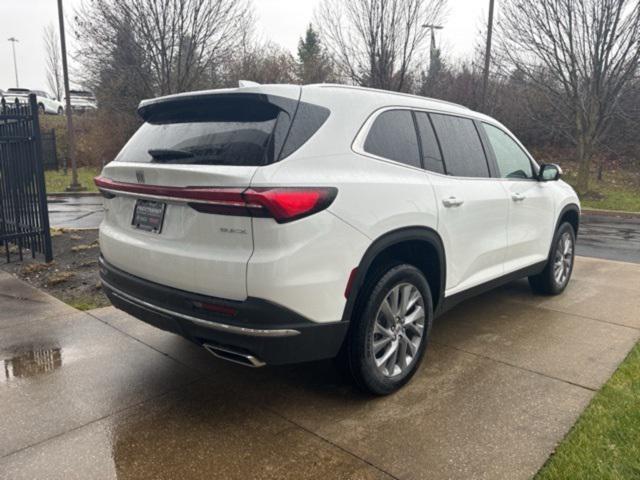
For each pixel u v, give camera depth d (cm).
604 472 244
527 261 476
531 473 246
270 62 2369
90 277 582
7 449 263
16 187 664
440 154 366
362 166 299
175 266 280
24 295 516
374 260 317
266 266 251
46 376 343
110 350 386
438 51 1761
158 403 311
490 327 443
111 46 1379
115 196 336
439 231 347
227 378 344
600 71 1576
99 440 272
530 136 2358
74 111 3103
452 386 334
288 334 260
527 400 315
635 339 414
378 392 315
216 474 246
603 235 1067
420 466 252
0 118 614
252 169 257
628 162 2253
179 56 1363
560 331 434
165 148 307
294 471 248
